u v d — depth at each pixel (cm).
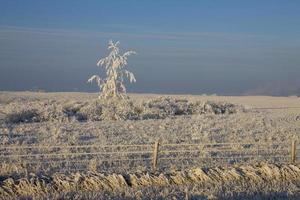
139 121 4834
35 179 1966
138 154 2636
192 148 2848
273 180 2158
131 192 1891
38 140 3244
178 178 2073
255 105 9144
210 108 6209
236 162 2495
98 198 1794
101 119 5178
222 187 1988
